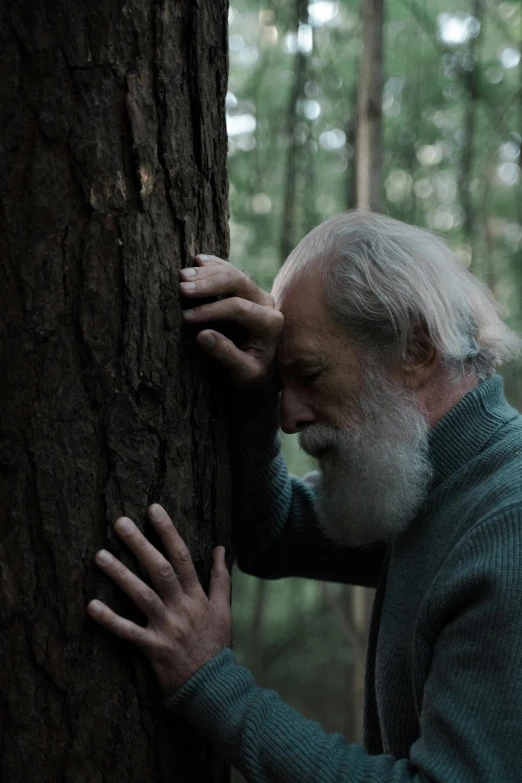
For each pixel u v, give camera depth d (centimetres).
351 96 446
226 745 126
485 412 140
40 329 122
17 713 123
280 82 474
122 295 125
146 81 126
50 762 124
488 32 480
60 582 124
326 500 150
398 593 142
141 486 128
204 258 132
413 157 471
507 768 110
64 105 122
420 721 123
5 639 123
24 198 122
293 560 182
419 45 456
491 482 132
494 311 159
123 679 128
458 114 506
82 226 123
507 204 549
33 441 123
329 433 145
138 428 127
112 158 124
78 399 124
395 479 140
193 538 137
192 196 133
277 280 152
